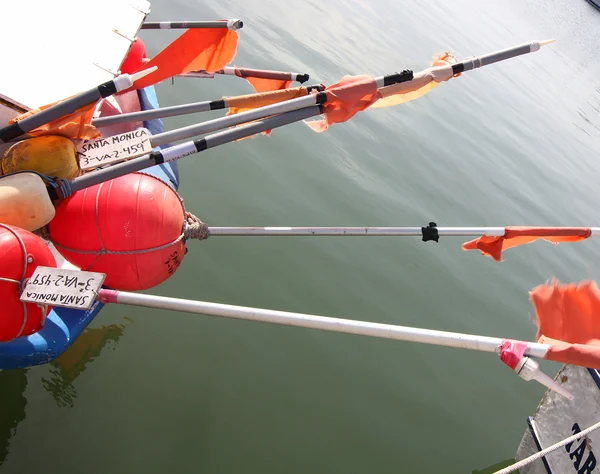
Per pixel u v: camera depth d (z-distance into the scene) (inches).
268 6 176.7
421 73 74.6
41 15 87.5
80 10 93.0
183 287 90.4
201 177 109.0
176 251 75.1
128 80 67.0
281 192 114.1
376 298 101.9
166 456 73.2
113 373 78.4
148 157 70.2
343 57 169.2
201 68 82.7
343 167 128.2
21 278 61.4
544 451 68.6
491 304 112.0
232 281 94.3
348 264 105.8
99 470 70.0
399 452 82.3
